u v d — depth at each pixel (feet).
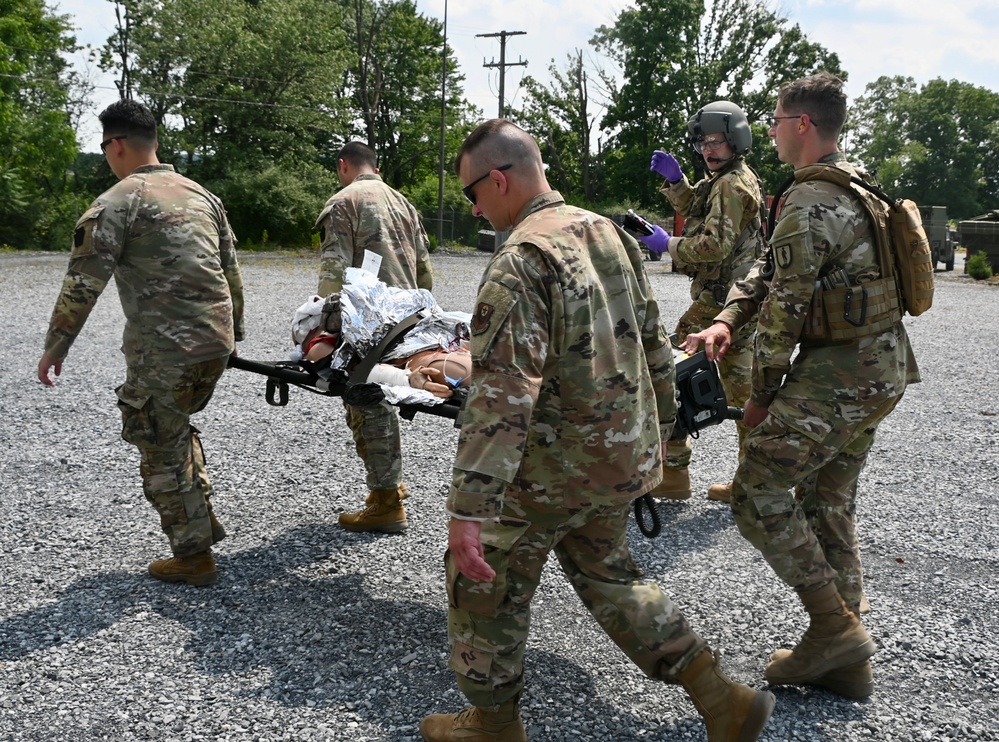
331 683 9.18
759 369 8.63
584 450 6.91
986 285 68.95
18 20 111.14
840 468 9.40
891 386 8.48
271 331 34.01
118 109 11.05
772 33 160.45
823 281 8.40
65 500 14.73
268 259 84.89
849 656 8.68
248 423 19.77
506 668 7.44
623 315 7.18
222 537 12.64
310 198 113.39
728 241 13.47
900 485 16.49
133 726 8.35
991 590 11.71
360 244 13.60
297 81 122.01
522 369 6.40
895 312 8.51
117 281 11.00
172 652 9.78
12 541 12.95
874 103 329.52
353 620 10.62
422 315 11.12
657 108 162.91
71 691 8.96
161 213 10.79
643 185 163.63
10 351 28.94
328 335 10.94
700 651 7.34
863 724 8.46
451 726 7.94
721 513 14.64
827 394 8.43
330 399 22.30
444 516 14.25
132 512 14.23
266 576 11.88
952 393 25.63
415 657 9.73
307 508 14.55
